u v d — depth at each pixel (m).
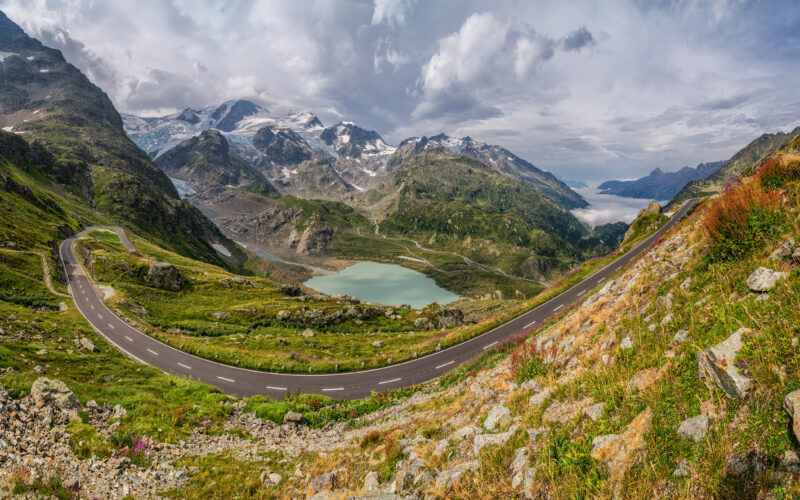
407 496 8.30
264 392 46.97
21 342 42.91
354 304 113.25
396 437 14.30
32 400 18.61
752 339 5.60
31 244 114.81
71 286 95.62
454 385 31.08
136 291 102.25
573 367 11.76
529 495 6.46
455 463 9.26
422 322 99.56
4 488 11.34
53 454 14.51
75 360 40.62
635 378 7.80
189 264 170.88
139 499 13.52
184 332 78.81
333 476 12.04
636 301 12.73
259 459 19.12
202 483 15.75
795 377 4.59
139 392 32.16
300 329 91.50
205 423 26.31
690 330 7.75
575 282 70.38
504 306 168.25
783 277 6.50
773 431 4.30
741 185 10.50
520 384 12.95
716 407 5.36
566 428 7.62
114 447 17.05
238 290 121.00
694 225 14.48
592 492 5.65
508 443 8.41
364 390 47.16
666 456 5.27
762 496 3.93
